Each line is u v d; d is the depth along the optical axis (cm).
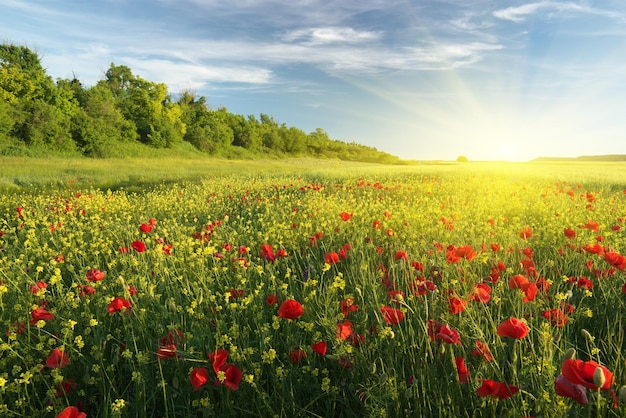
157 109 6662
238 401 211
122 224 752
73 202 1140
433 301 274
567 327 255
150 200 1159
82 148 4944
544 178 1878
